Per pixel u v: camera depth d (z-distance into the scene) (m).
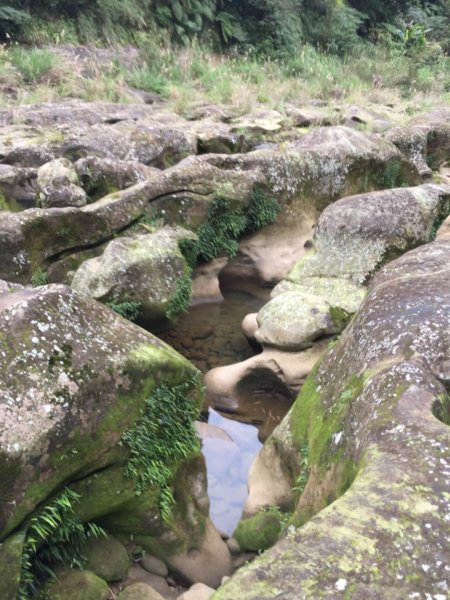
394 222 6.15
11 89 11.73
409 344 3.02
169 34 16.30
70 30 14.62
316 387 3.60
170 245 5.68
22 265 5.27
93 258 5.33
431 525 1.96
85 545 2.90
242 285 6.90
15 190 6.61
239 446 4.32
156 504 3.06
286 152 7.36
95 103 11.02
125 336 3.10
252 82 15.59
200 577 3.16
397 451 2.30
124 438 2.91
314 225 7.43
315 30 20.36
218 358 5.32
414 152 10.07
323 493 2.79
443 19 23.67
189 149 8.99
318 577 1.79
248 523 3.46
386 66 18.36
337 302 5.62
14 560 2.46
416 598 1.76
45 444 2.57
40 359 2.69
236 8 18.70
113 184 6.83
